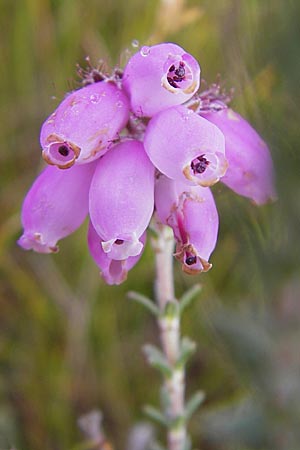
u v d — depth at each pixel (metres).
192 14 0.13
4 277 0.14
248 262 0.09
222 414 0.10
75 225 0.09
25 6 0.15
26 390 0.14
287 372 0.09
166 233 0.10
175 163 0.08
